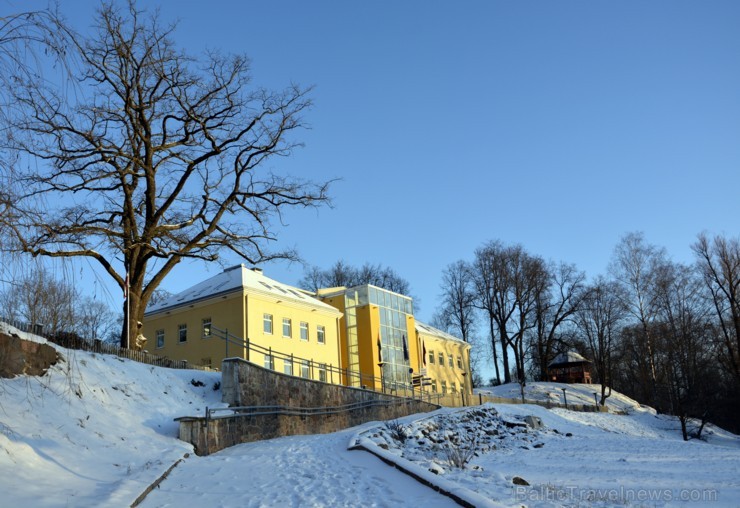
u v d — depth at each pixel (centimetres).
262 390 2270
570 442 3206
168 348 4047
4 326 1466
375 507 943
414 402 3897
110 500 945
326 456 1588
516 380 7319
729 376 5619
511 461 2216
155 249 2550
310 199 3047
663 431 5125
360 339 4916
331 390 2867
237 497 1070
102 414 1614
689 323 5628
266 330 3881
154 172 2695
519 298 6956
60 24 802
